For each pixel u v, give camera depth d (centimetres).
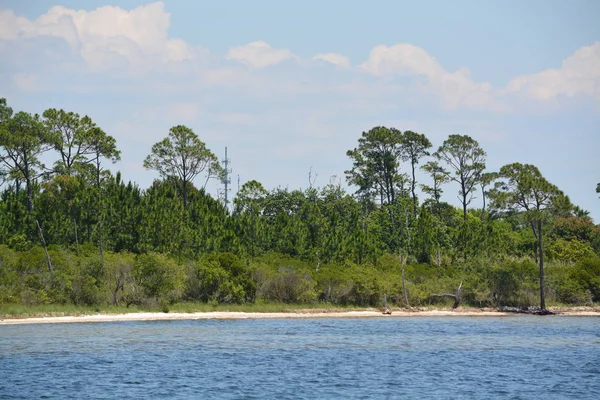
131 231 11475
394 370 6272
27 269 9856
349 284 11781
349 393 5303
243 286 11206
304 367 6309
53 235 11306
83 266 10094
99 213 11325
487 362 6775
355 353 7181
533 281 12525
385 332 8956
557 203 11262
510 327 9762
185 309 10419
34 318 9081
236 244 11888
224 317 10300
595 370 6400
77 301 9950
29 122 12506
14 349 6794
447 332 9075
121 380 5525
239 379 5697
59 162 13062
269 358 6738
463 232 13600
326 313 11119
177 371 5950
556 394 5406
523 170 12456
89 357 6469
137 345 7275
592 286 12838
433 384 5697
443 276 12575
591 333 9106
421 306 12144
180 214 12119
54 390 5138
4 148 11988
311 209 13500
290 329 9081
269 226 13275
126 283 10375
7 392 5047
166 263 10412
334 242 12788
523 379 5959
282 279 11525
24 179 12800
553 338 8581
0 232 10931
